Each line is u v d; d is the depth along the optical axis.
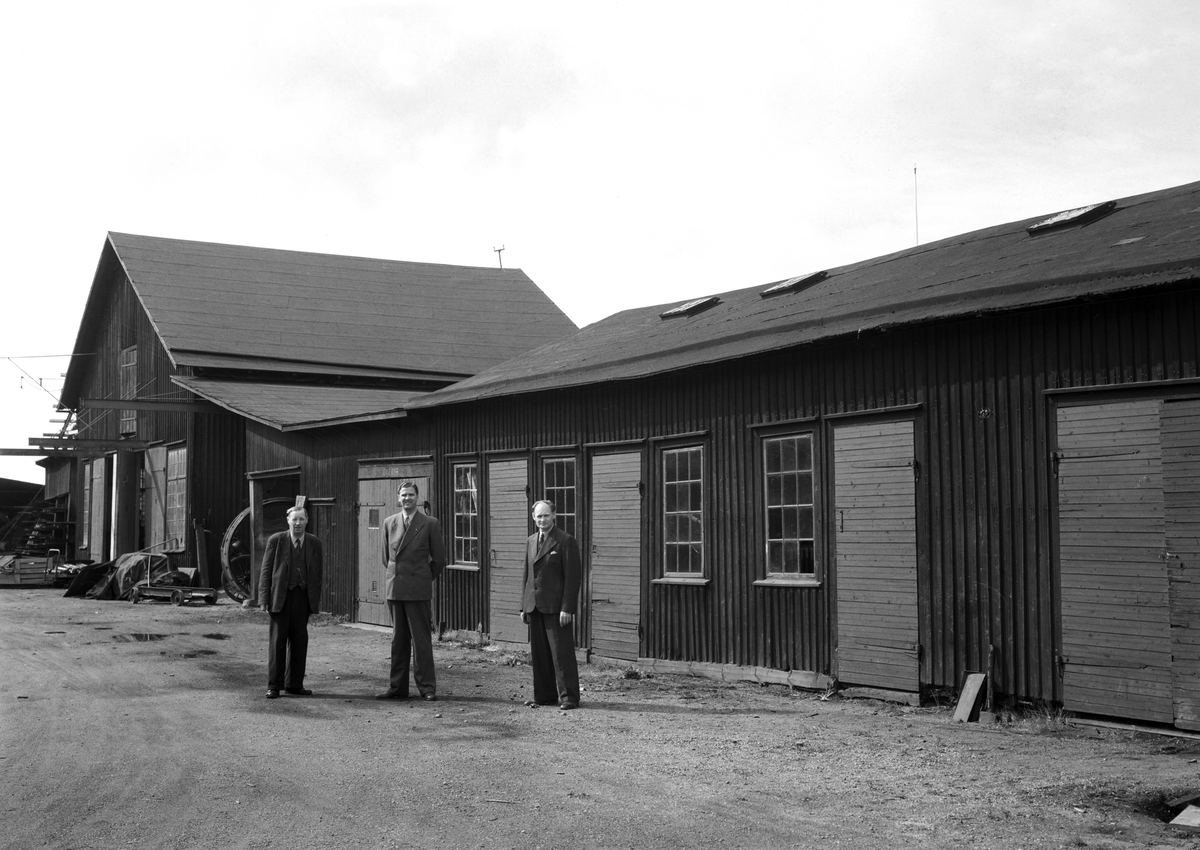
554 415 15.88
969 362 10.41
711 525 13.26
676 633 13.67
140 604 24.50
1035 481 9.84
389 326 33.59
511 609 16.48
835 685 11.57
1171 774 7.55
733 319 14.93
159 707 10.74
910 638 10.81
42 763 8.19
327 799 7.14
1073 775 7.57
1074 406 9.56
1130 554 9.11
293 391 27.73
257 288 33.44
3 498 47.12
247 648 15.80
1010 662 9.95
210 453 28.59
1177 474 8.84
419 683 11.52
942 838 6.22
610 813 6.79
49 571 31.59
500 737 9.26
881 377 11.24
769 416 12.53
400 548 11.55
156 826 6.55
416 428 19.11
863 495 11.36
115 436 34.78
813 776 7.73
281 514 24.89
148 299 31.09
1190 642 8.70
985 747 8.66
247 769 7.99
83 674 13.04
